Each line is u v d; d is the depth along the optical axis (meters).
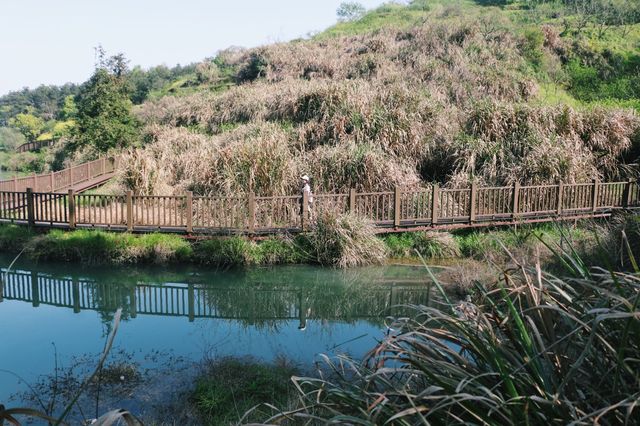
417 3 42.06
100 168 20.91
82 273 12.23
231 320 9.62
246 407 5.94
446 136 16.94
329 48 29.66
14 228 13.65
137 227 13.23
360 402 2.60
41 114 80.06
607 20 32.03
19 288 11.54
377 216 13.53
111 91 23.89
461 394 2.17
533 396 2.16
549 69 25.89
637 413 2.24
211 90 30.17
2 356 7.83
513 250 11.55
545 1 37.00
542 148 15.52
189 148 19.58
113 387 6.66
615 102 23.14
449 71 23.41
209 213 13.05
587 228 13.35
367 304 10.45
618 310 2.46
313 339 8.46
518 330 2.76
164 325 9.30
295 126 19.91
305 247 12.80
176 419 5.79
